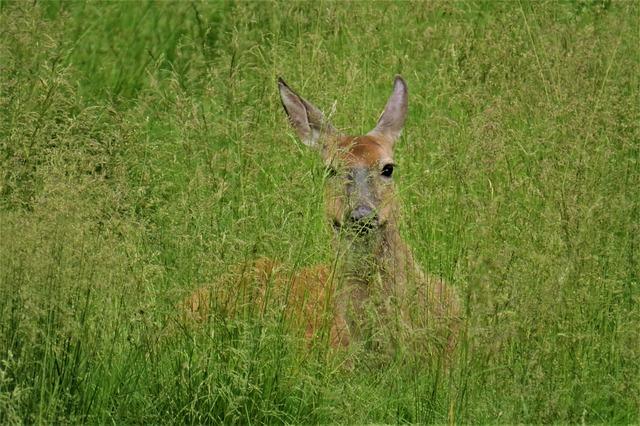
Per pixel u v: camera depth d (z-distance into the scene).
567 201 12.00
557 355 11.23
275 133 14.37
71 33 19.83
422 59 17.97
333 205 12.91
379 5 18.77
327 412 11.01
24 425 10.39
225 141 14.86
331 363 11.59
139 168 13.52
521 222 12.00
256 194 12.66
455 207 12.84
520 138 14.22
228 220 12.38
